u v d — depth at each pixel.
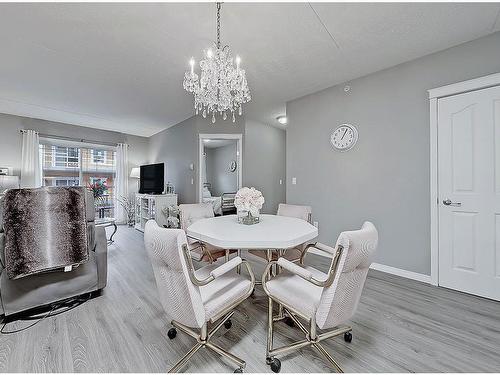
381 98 2.68
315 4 1.68
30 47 2.29
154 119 4.82
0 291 1.63
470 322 1.67
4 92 3.41
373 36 2.07
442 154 2.24
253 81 2.98
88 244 1.96
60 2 1.69
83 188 1.96
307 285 1.39
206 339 1.29
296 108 3.59
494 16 1.80
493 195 1.98
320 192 3.27
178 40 2.16
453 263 2.19
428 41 2.13
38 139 4.71
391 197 2.60
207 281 1.17
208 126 4.52
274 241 1.40
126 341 1.48
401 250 2.53
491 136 1.99
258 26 1.94
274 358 1.27
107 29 2.01
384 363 1.30
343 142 2.99
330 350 1.40
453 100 2.18
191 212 2.45
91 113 4.41
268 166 5.07
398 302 1.96
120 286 2.27
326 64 2.56
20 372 1.23
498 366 1.27
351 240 1.03
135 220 5.45
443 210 2.24
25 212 1.65
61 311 1.82
